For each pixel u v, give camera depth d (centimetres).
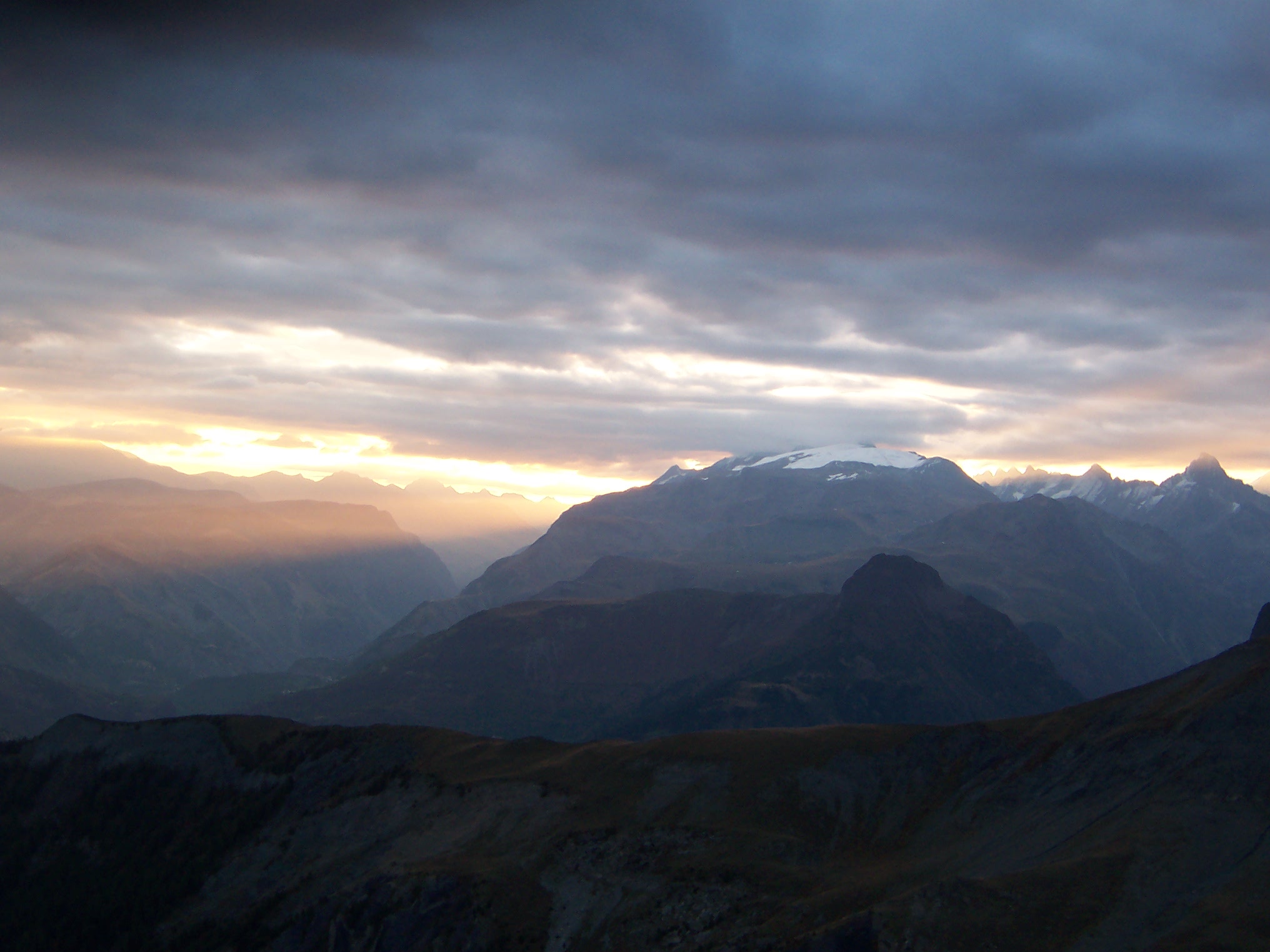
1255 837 9525
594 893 11625
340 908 12644
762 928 10056
